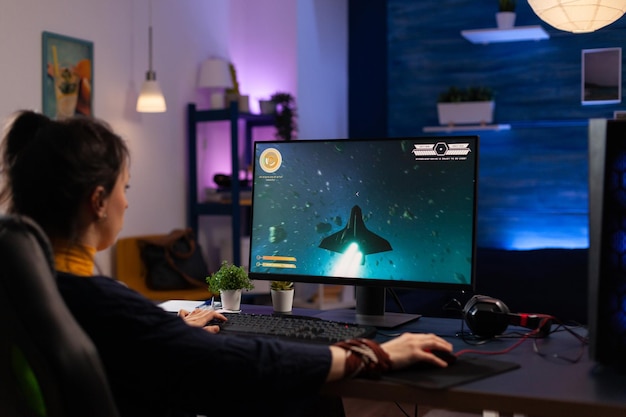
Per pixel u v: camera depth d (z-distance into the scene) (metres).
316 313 2.10
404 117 5.30
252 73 5.68
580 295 3.88
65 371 1.11
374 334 1.77
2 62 3.99
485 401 1.32
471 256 1.86
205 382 1.33
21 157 1.35
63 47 4.33
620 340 1.44
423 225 1.91
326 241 2.03
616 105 4.64
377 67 5.50
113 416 1.17
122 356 1.31
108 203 1.39
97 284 1.32
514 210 4.95
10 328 1.13
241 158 5.73
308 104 5.55
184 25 5.25
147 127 4.96
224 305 2.15
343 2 5.85
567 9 2.80
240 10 5.70
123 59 4.77
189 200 5.29
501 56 4.96
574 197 4.79
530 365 1.53
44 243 1.19
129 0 4.80
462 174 1.88
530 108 4.88
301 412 1.83
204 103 5.48
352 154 2.01
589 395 1.31
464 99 4.88
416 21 5.23
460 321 2.01
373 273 1.96
